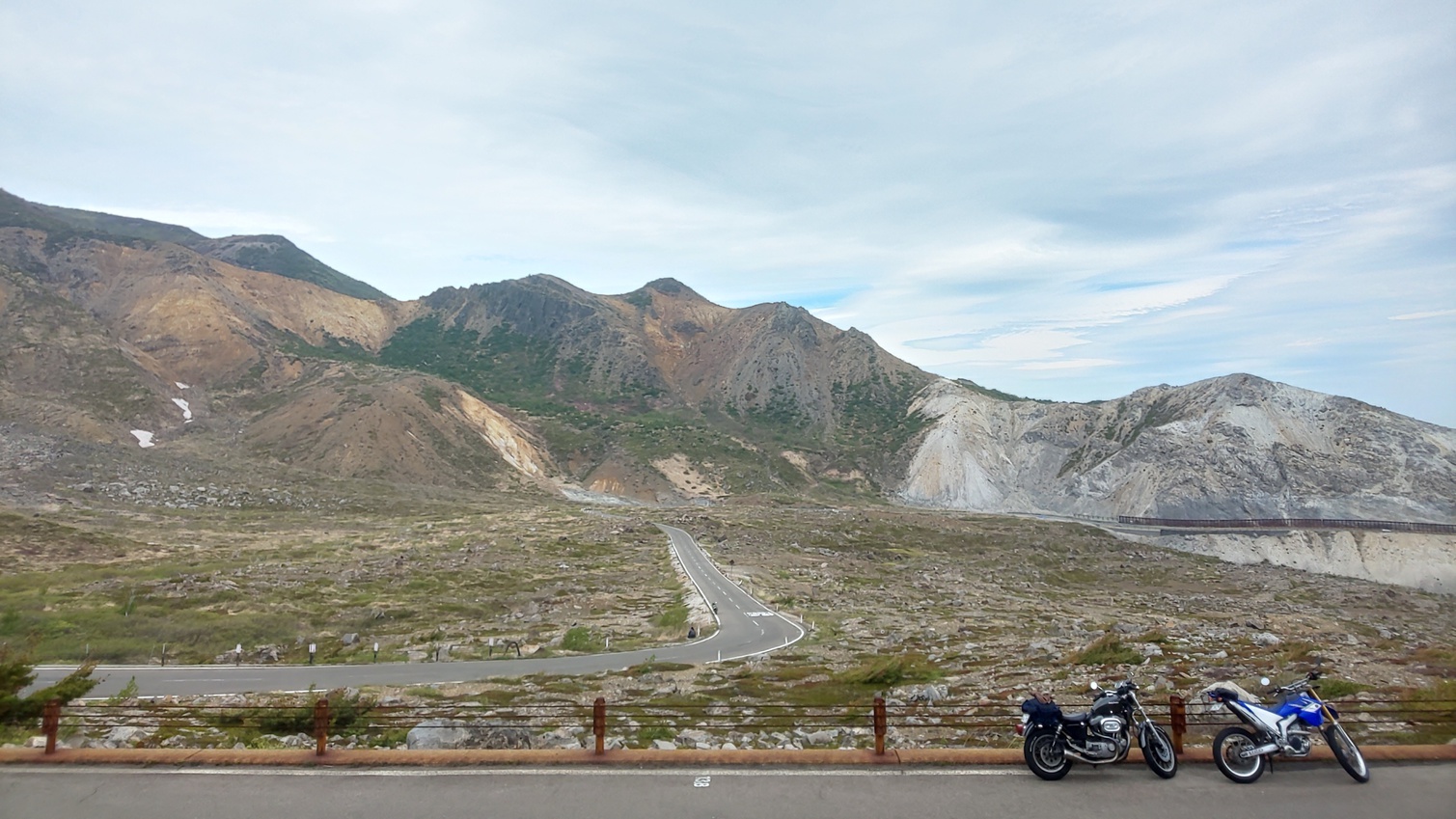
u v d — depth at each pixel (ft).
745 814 32.14
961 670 93.61
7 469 341.41
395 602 187.83
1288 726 35.83
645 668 106.11
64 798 35.09
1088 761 36.68
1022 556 375.04
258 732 62.08
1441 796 33.53
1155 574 342.85
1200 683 70.03
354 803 34.04
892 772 37.04
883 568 306.96
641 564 273.33
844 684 87.66
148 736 59.93
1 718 57.77
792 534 385.09
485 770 37.70
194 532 285.43
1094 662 88.43
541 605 193.06
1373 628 168.04
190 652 127.13
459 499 456.04
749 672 99.35
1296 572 366.43
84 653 122.93
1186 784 35.22
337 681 101.71
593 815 32.27
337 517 361.71
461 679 102.89
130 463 394.32
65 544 232.73
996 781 35.68
